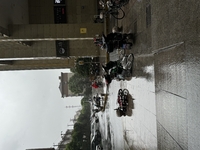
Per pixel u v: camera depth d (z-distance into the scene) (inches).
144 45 296.2
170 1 188.4
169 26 191.2
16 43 649.6
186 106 156.6
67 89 2741.1
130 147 369.7
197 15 141.9
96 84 896.9
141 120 305.7
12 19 511.2
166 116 197.5
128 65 364.5
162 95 209.2
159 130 217.6
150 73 269.1
